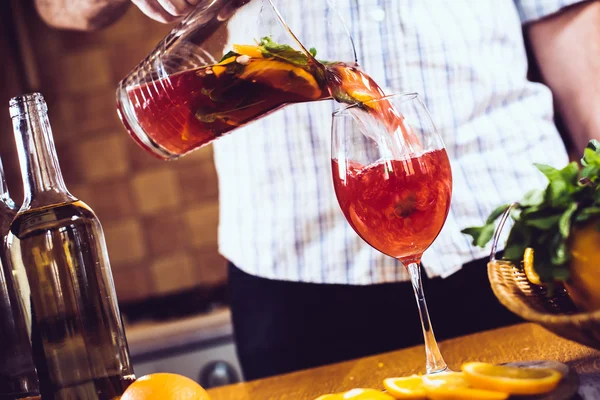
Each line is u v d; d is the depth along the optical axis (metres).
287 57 0.84
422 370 0.84
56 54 2.99
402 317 1.24
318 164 1.25
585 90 1.28
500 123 1.23
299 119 1.24
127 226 3.01
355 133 0.73
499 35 1.25
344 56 0.88
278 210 1.28
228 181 1.36
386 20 1.21
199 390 0.72
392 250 0.76
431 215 0.74
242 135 1.31
